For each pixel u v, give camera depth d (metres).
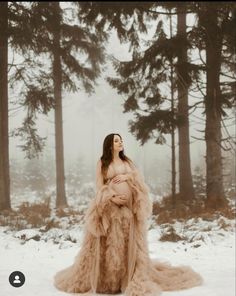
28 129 17.22
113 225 5.14
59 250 8.34
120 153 5.64
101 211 5.16
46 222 11.54
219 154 14.06
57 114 19.28
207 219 11.61
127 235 5.17
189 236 9.37
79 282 5.06
